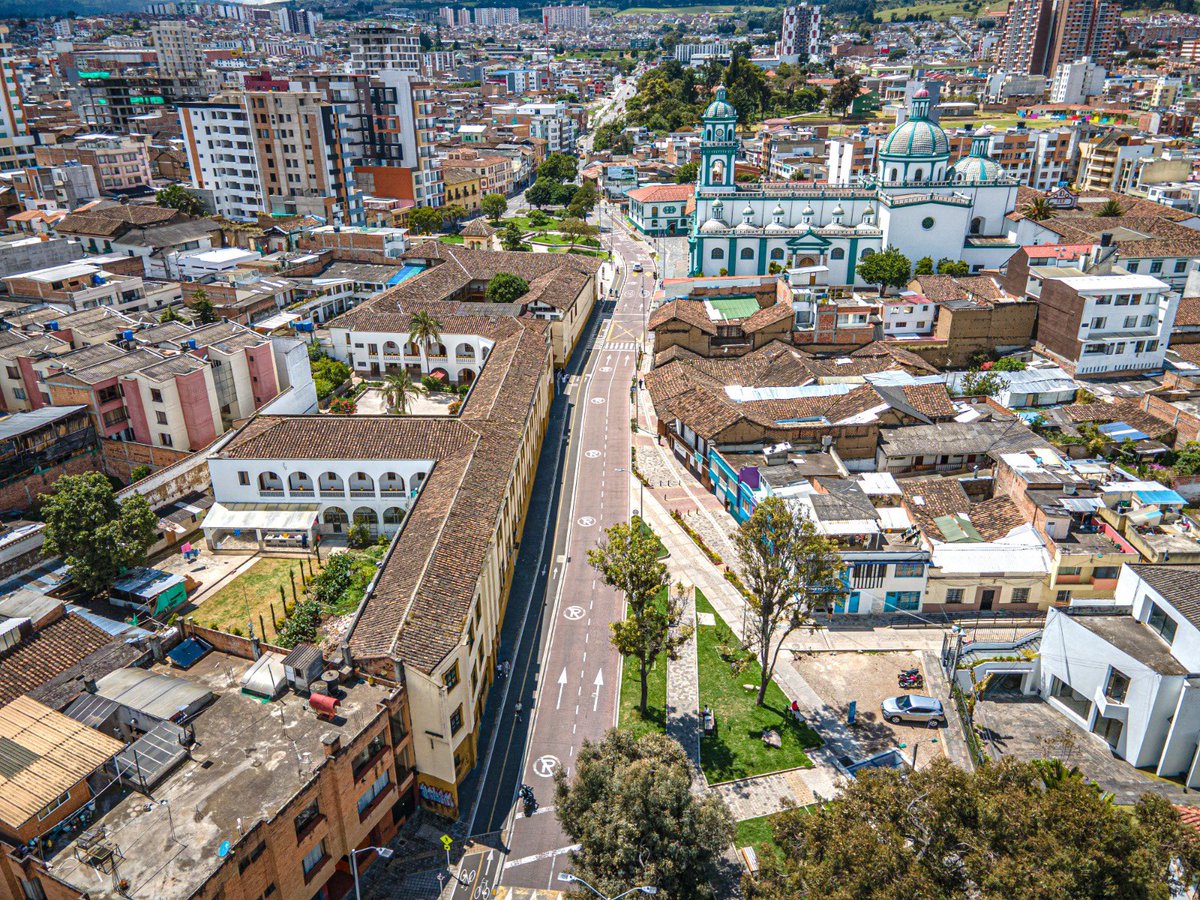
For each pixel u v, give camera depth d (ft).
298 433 302.66
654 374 412.36
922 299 460.55
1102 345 419.54
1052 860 129.80
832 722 228.84
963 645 249.55
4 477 303.27
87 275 458.09
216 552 301.43
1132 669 207.41
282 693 190.90
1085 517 279.90
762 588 224.94
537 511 329.93
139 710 180.86
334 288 527.40
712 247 554.05
